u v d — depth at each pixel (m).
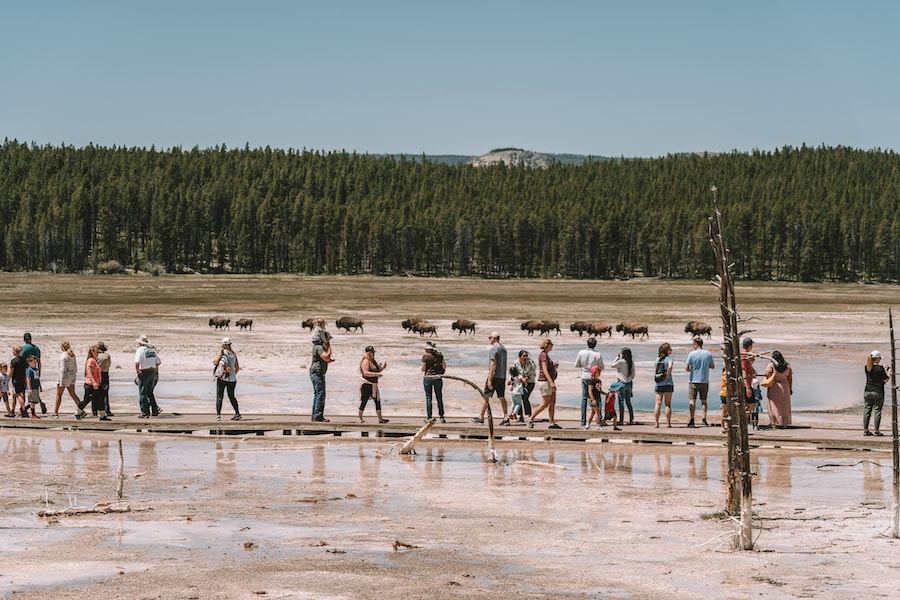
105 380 22.30
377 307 88.69
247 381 32.03
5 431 21.09
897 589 9.20
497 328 65.19
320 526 12.00
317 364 21.38
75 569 9.76
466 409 25.36
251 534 11.49
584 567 10.01
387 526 12.04
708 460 17.61
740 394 11.16
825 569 9.98
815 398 29.36
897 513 11.58
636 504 13.59
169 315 72.00
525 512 12.98
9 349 42.53
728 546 10.95
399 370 36.00
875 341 51.94
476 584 9.30
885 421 23.53
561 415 24.09
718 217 12.48
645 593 9.03
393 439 19.91
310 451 18.62
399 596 8.86
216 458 17.69
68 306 81.62
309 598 8.77
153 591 8.94
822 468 16.86
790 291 149.25
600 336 59.72
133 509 12.95
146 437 20.33
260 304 90.75
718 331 62.78
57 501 13.54
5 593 8.85
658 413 20.95
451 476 15.85
